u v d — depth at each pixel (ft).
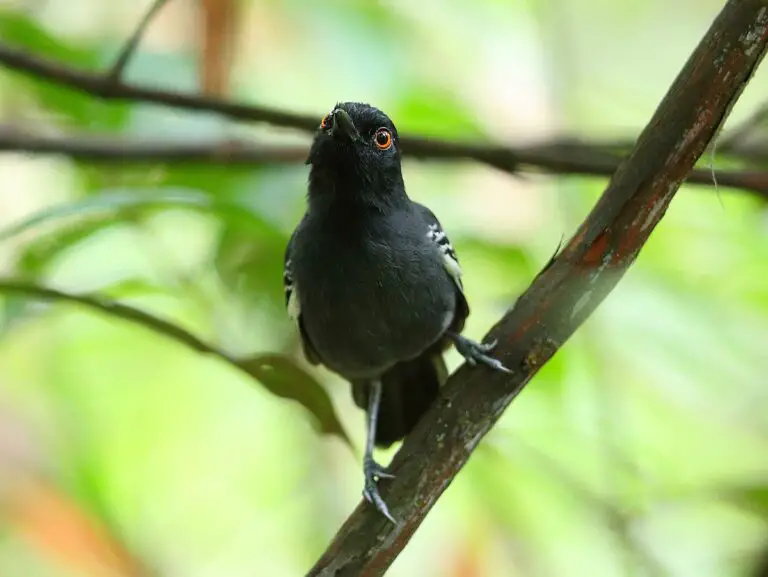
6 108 37.55
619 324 35.68
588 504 29.71
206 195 26.04
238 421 42.91
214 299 32.30
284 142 39.47
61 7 39.09
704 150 18.83
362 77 39.73
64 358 39.58
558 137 33.27
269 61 40.19
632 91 44.16
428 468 20.57
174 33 38.75
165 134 34.73
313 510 38.70
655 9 44.88
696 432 37.14
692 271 37.73
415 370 28.99
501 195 39.01
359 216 25.95
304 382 22.63
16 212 40.37
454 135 38.09
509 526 35.63
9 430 36.06
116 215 28.73
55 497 35.12
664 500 28.35
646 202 19.27
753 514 25.93
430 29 41.63
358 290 25.95
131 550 36.50
